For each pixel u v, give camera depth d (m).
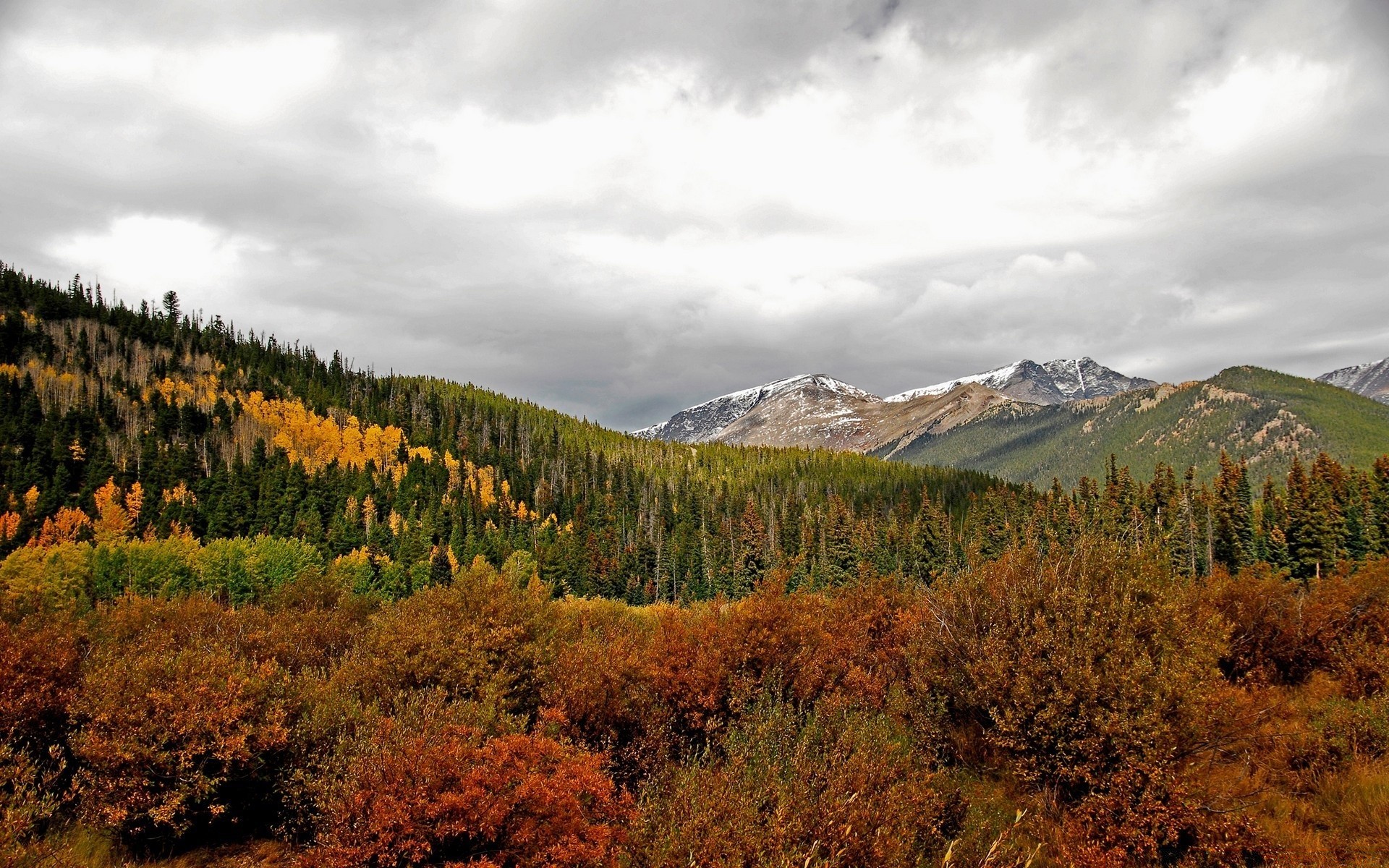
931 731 14.51
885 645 21.59
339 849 9.91
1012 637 13.66
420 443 150.12
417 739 11.19
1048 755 12.31
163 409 128.88
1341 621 17.61
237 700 13.23
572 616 26.48
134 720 12.46
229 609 26.39
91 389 134.88
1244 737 13.00
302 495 106.88
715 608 20.62
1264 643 17.80
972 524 102.12
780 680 17.06
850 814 10.30
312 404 153.75
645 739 16.17
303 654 20.48
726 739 15.09
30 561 59.16
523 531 110.50
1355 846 10.35
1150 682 11.58
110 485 98.94
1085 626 12.66
